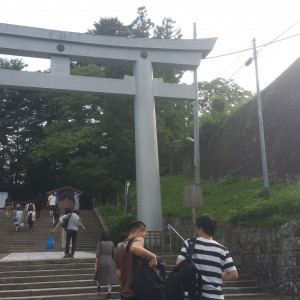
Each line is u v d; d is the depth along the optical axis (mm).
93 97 35812
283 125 19328
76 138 33094
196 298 4246
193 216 14750
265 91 22219
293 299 10109
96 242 22922
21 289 10828
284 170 18172
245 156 22297
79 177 31484
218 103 28656
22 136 43562
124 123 30812
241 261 12906
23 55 18875
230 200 17766
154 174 18906
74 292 10797
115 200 31766
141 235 5371
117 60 19734
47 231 23547
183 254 4480
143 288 4812
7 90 42438
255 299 10695
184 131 33156
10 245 21000
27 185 43750
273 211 12062
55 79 18531
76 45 19078
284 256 10695
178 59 20359
